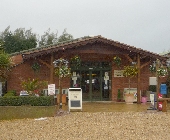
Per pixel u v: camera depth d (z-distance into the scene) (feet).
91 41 61.77
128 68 63.98
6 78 64.90
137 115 46.83
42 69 66.54
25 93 59.11
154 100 53.31
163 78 68.85
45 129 36.83
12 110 48.75
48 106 50.24
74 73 67.97
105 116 46.06
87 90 68.74
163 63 66.59
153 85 68.59
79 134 33.55
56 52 61.26
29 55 59.93
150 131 34.96
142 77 69.72
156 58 63.98
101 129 36.14
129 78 67.21
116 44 62.39
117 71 69.05
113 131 34.94
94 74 68.95
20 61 68.69
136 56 64.75
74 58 64.13
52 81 60.80
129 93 65.72
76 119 43.62
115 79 69.00
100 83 69.05
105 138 31.42
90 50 62.80
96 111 51.60
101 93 69.05
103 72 69.31
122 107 57.47
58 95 56.18
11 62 63.82
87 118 44.39
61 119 44.01
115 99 68.74
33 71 66.33
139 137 31.89
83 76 68.59
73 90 52.01
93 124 39.55
